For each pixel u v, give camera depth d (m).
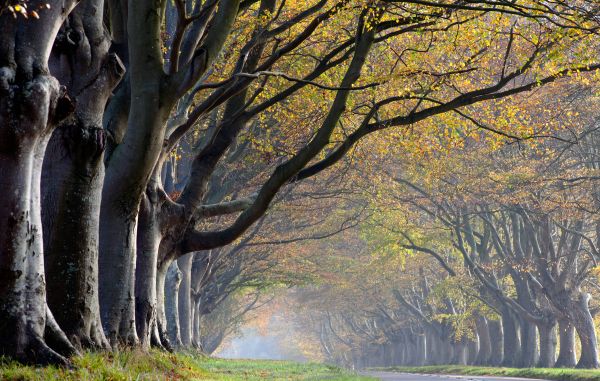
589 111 80.06
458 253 125.44
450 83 47.19
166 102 32.88
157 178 42.66
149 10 31.66
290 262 126.12
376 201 97.00
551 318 108.69
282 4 42.75
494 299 120.81
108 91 29.81
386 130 57.53
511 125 48.09
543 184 84.38
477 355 148.38
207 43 32.25
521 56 48.34
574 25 40.06
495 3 39.16
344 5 41.66
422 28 47.75
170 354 41.94
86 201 29.23
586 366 101.19
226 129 46.69
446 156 84.25
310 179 98.56
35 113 23.38
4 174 23.53
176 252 45.69
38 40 24.08
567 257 101.62
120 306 35.31
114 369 24.45
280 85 55.03
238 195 92.19
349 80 41.69
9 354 23.33
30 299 23.98
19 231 23.75
